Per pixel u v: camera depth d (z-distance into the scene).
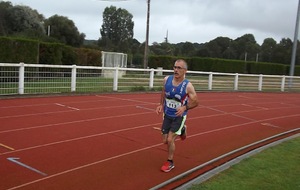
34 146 7.30
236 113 13.35
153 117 11.16
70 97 14.23
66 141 7.84
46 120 9.76
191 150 7.86
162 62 39.22
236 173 6.25
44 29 48.78
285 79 27.22
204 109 13.65
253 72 46.88
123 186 5.61
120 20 83.88
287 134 10.38
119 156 7.06
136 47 79.12
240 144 8.74
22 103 12.08
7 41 19.91
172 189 5.59
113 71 17.55
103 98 14.58
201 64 43.38
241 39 89.00
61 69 17.38
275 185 5.77
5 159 6.39
